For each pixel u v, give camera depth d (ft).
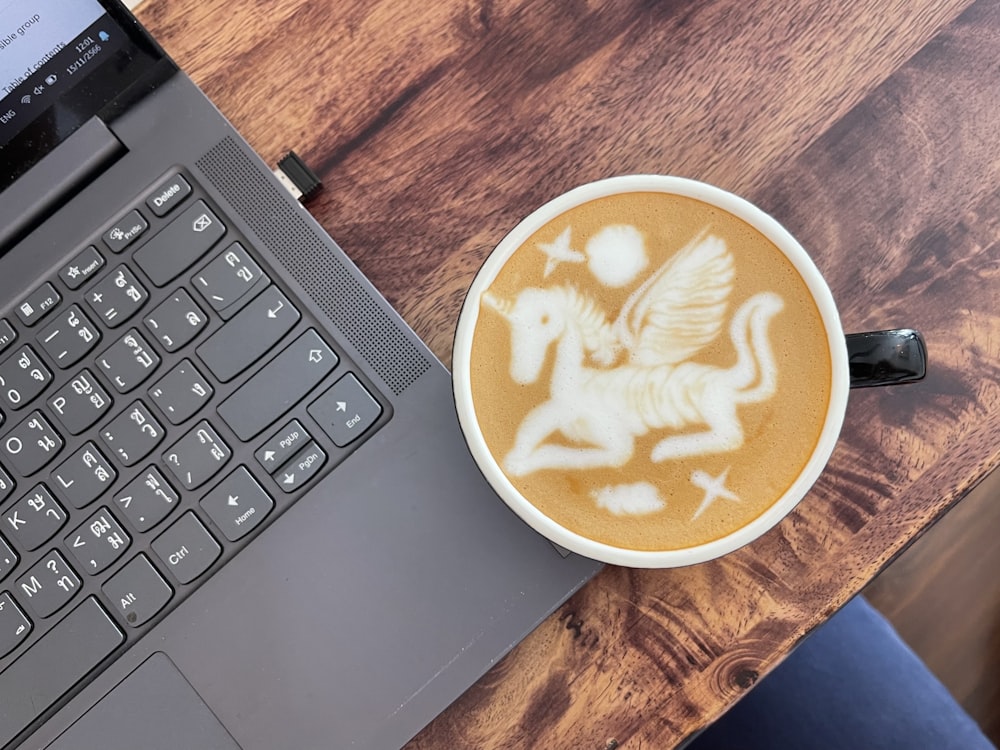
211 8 1.38
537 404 1.11
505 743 1.25
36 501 1.23
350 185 1.36
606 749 1.24
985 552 2.56
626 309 1.12
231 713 1.20
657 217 1.12
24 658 1.22
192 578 1.21
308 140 1.37
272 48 1.38
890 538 1.24
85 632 1.22
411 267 1.34
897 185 1.31
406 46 1.38
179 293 1.24
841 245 1.31
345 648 1.20
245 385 1.23
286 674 1.20
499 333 1.12
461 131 1.36
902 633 2.58
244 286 1.24
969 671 2.56
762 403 1.10
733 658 1.24
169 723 1.20
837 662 2.01
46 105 1.25
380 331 1.23
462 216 1.35
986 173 1.30
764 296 1.10
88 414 1.24
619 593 1.26
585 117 1.36
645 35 1.36
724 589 1.25
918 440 1.26
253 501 1.21
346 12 1.38
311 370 1.23
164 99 1.27
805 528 1.25
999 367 1.26
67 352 1.24
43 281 1.26
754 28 1.35
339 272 1.24
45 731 1.21
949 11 1.33
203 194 1.26
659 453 1.11
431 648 1.19
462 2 1.37
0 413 1.24
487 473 1.09
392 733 1.18
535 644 1.26
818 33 1.34
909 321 1.29
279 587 1.21
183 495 1.22
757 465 1.09
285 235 1.25
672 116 1.35
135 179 1.26
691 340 1.11
